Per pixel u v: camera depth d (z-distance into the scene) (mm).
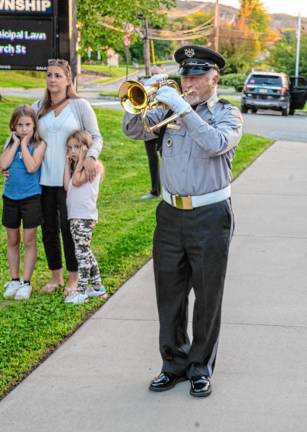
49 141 6160
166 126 4449
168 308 4652
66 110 6164
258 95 30016
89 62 81875
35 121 6137
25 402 4469
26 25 11250
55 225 6422
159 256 4602
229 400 4484
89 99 32875
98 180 6199
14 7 11203
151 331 5625
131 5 26266
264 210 9938
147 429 4145
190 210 4434
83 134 6043
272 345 5332
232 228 4562
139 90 4316
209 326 4559
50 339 5387
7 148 6227
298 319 5863
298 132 21438
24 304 6188
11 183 6219
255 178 12430
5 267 7324
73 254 6344
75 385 4699
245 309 6086
